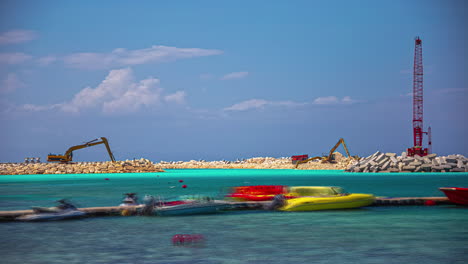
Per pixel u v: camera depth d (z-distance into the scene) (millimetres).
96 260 19125
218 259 19172
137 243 22438
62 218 29844
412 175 132625
